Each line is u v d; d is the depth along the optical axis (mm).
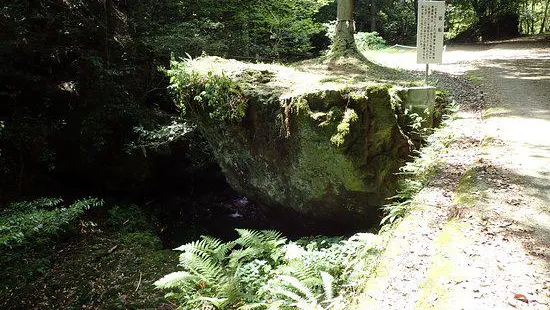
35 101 9055
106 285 6254
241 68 7285
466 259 3248
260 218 9305
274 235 5809
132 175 9570
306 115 5621
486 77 9523
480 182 4461
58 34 9484
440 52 6523
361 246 4570
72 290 6164
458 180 4730
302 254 4938
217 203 10508
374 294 3178
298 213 6883
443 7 6395
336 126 5445
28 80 8883
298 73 7383
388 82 7031
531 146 5246
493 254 3268
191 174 10625
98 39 10070
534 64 11266
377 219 6039
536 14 26000
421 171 5219
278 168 6547
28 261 6664
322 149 5656
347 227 6543
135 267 6758
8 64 8570
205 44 10078
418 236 3791
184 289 5035
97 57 9234
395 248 3680
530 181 4371
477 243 3436
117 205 9156
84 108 9305
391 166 5734
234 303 4434
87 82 9406
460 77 9703
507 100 7457
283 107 6055
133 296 5922
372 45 17266
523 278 2955
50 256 6930
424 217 4102
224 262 6141
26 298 5961
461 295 2844
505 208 3914
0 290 6016
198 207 10320
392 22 24094
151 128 9648
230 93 6766
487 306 2701
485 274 3037
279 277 4102
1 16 8461
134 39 10859
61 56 9539
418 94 6066
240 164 7488
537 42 17172
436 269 3195
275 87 6602
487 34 21578
